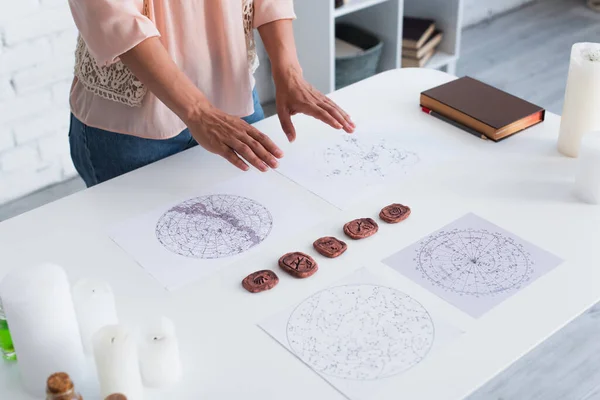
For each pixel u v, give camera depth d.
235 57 1.46
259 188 1.36
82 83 1.46
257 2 1.50
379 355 1.02
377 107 1.61
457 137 1.51
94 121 1.48
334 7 2.70
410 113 1.59
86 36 1.29
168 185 1.38
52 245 1.24
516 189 1.35
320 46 2.76
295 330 1.06
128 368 0.92
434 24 3.17
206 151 1.47
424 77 1.73
